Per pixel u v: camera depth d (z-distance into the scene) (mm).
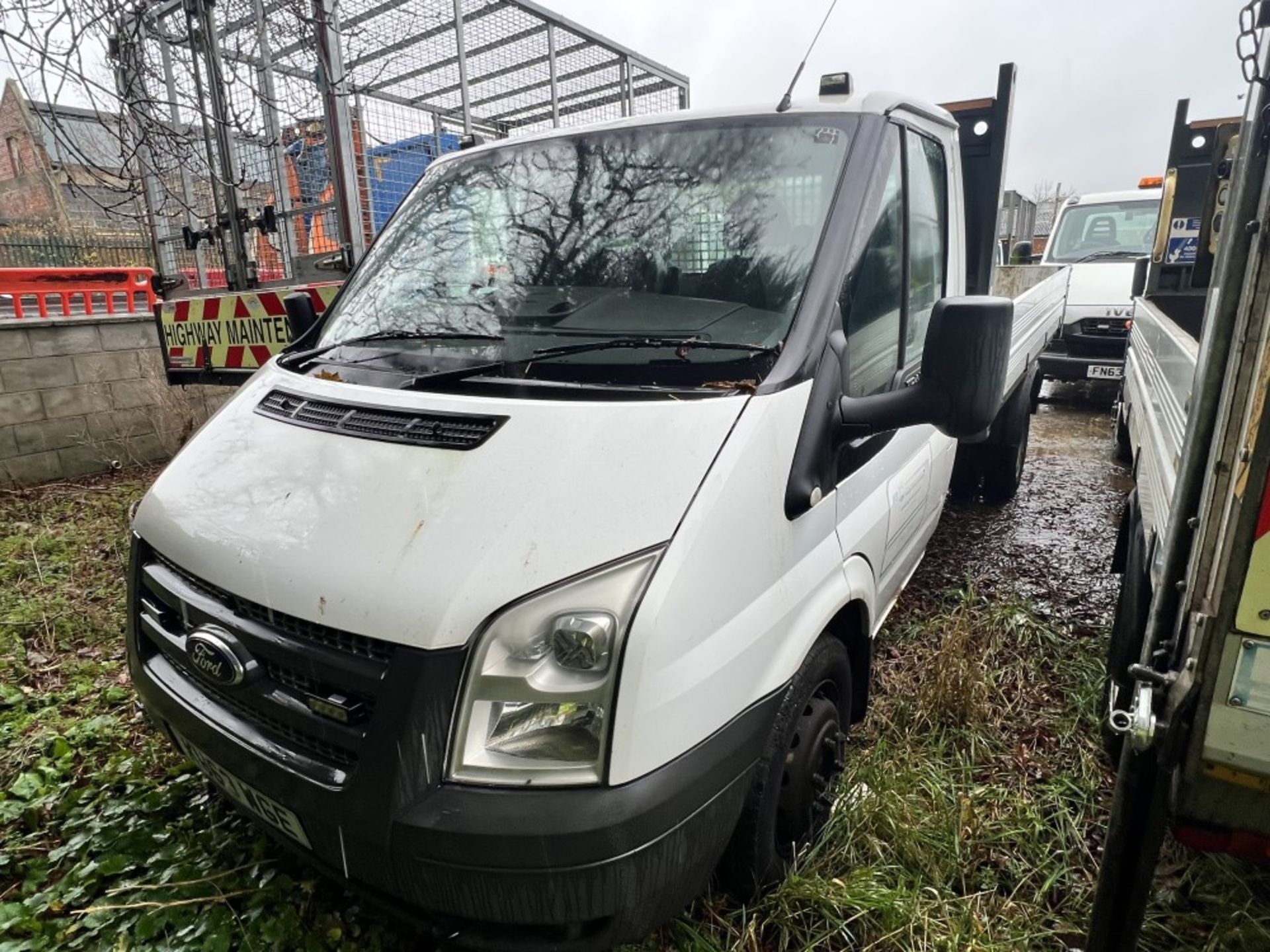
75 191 4254
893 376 2711
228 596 1894
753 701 1839
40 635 3857
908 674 3381
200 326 4602
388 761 1579
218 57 4297
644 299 2355
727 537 1753
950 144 3209
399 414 2018
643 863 1580
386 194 5355
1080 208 9305
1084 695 3191
